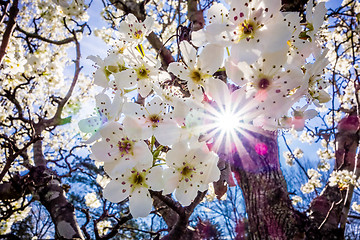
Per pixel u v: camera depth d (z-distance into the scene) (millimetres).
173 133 109
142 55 128
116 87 117
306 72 99
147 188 118
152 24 136
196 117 106
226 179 164
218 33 87
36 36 542
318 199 401
